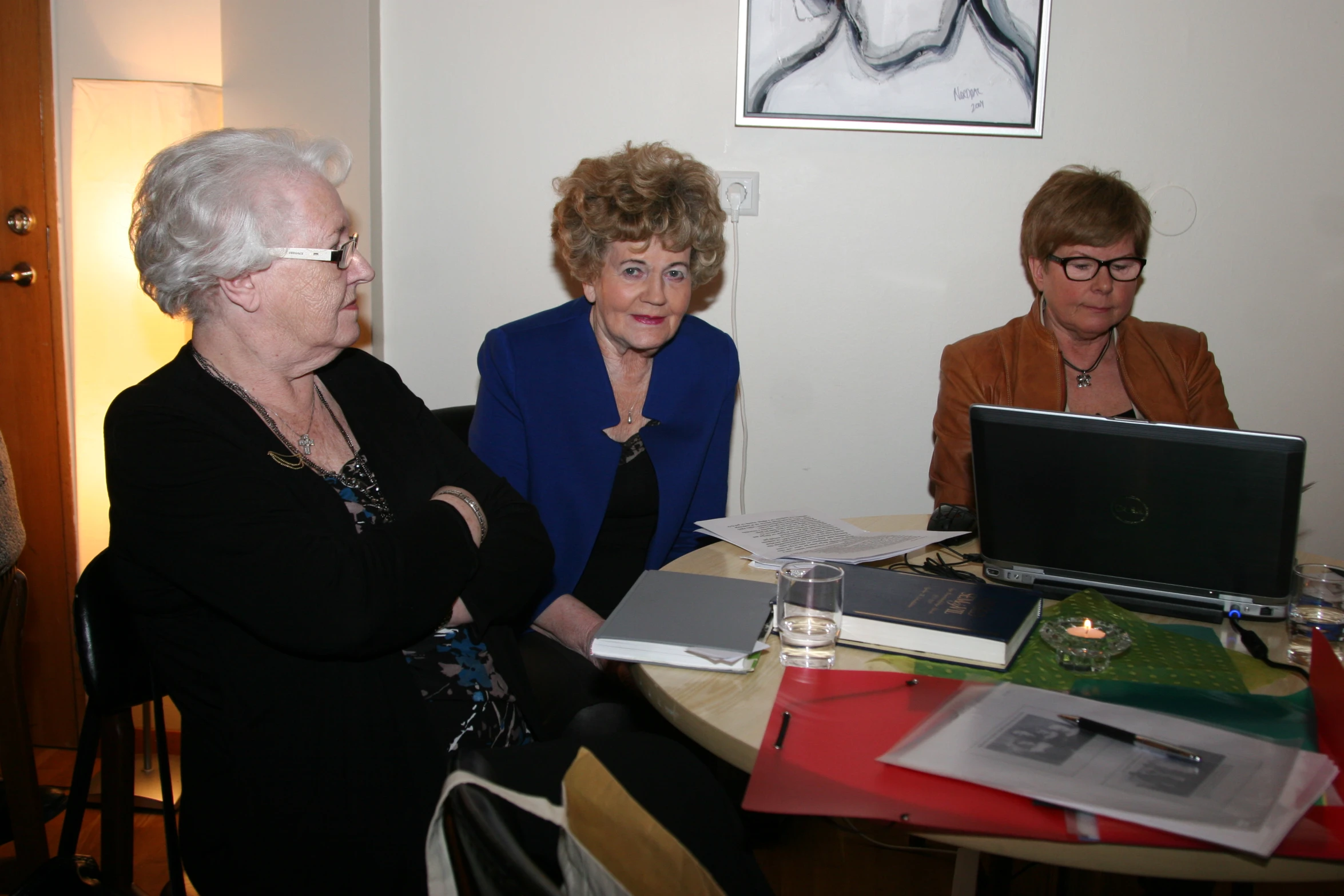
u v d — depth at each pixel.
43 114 2.15
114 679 1.16
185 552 1.02
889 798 0.75
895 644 1.05
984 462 1.21
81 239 2.11
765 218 2.28
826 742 0.85
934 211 2.27
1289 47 2.19
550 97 2.23
